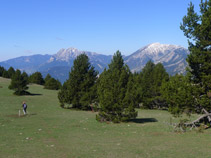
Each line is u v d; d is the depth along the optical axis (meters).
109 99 27.98
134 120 31.47
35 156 12.97
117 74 28.50
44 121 28.27
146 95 54.25
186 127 22.12
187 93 20.91
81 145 16.08
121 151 14.30
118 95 28.05
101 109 29.23
